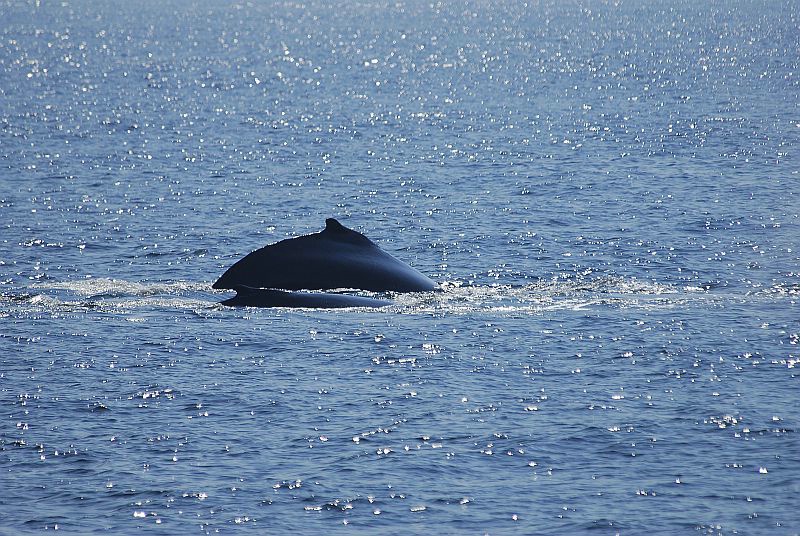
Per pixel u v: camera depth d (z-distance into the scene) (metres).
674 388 84.50
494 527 62.88
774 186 185.12
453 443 74.25
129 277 123.56
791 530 62.12
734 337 96.88
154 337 98.00
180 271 126.62
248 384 86.06
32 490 67.88
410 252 136.00
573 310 106.25
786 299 110.88
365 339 97.00
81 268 127.44
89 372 89.00
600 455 72.19
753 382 85.69
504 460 71.56
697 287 116.25
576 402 81.69
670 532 62.09
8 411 80.62
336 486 68.00
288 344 95.88
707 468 70.06
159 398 83.12
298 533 62.44
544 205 168.62
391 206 170.88
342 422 78.12
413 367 89.75
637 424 77.19
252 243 143.38
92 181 198.25
